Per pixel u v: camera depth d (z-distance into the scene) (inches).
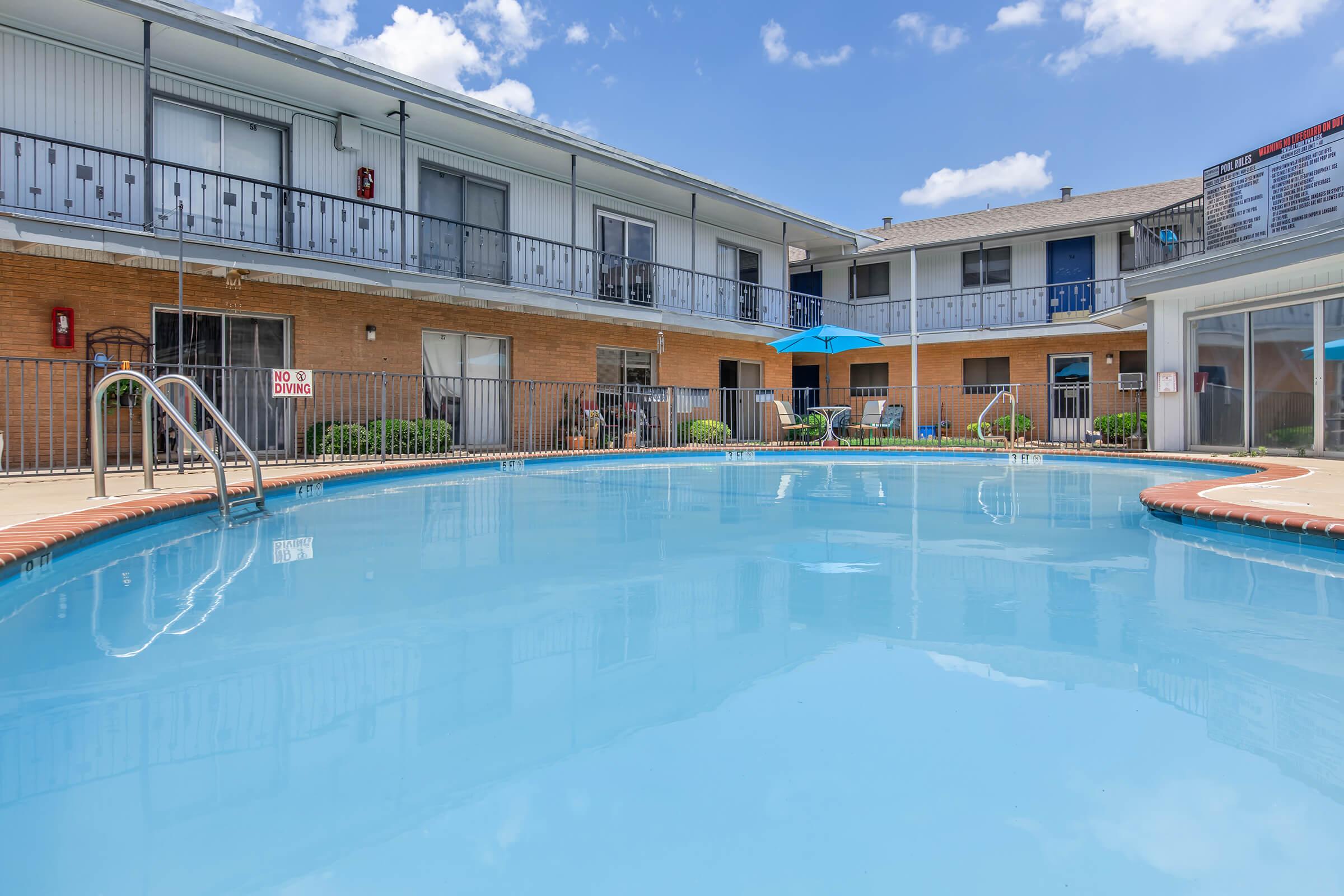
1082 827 53.3
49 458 281.9
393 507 237.1
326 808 56.1
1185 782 59.8
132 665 87.3
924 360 733.9
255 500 222.1
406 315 429.4
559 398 514.6
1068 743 66.9
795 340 546.6
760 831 53.2
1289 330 397.7
